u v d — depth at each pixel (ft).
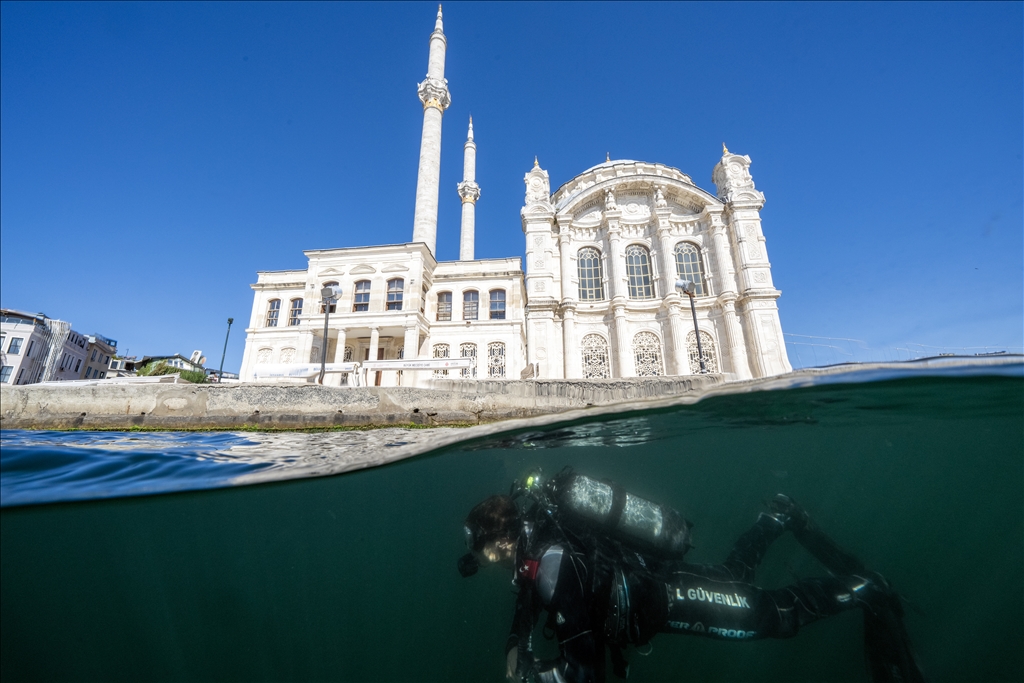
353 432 23.93
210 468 12.26
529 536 8.53
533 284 69.92
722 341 67.05
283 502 12.37
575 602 7.67
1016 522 19.63
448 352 76.79
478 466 15.38
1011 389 10.87
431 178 98.22
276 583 13.75
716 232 71.26
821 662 10.71
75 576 12.28
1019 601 15.94
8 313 106.83
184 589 13.15
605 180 75.15
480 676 10.37
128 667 11.56
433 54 108.06
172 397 27.22
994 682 12.16
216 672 11.37
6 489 9.98
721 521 14.89
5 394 27.02
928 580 15.90
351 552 13.92
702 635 8.66
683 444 15.72
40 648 12.09
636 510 9.12
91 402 27.02
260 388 27.66
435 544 14.58
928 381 10.34
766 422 13.76
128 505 10.65
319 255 79.41
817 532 11.67
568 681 7.20
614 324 68.85
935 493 19.25
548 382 29.35
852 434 15.31
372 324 72.59
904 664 9.27
